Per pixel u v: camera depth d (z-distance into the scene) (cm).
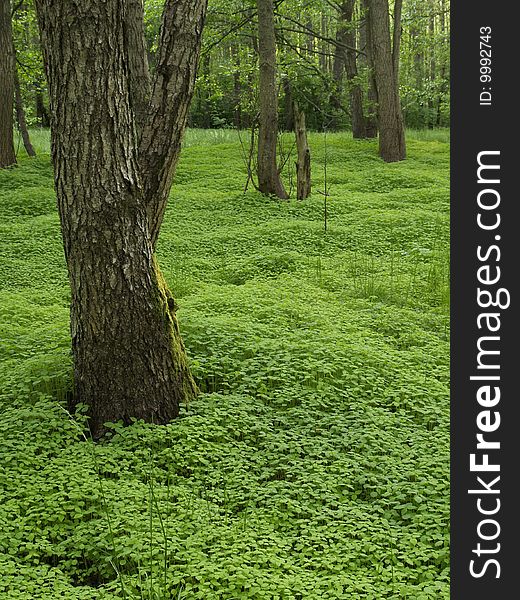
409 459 657
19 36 3086
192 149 2872
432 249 1538
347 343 920
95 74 650
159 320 714
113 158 669
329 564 511
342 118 3862
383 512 585
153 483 618
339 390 784
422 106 4416
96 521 550
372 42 2617
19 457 632
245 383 797
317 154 2709
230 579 474
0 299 1167
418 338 999
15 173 2273
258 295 1161
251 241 1620
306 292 1206
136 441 673
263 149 2016
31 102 3775
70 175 666
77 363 718
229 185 2247
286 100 3609
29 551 519
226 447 677
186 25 726
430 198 2045
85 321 696
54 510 560
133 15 1115
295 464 650
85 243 676
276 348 872
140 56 1103
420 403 778
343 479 623
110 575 511
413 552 527
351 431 706
